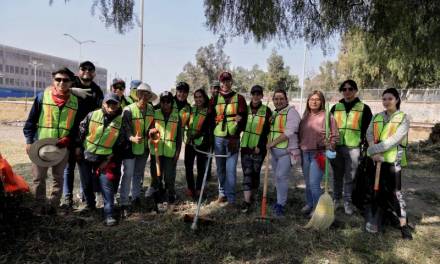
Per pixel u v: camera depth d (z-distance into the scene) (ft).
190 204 18.21
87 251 12.63
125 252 12.63
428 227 16.67
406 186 25.30
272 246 13.55
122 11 22.76
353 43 33.50
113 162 14.82
